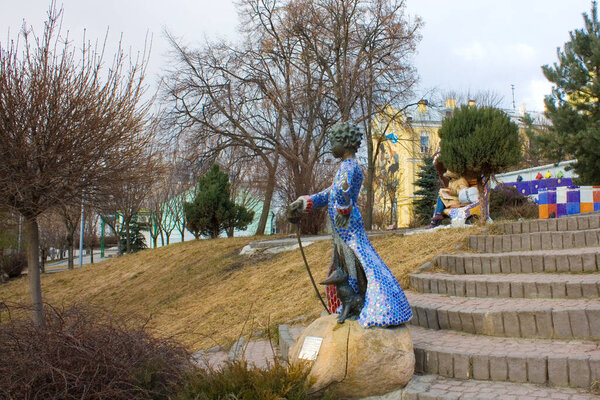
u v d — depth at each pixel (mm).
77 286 18422
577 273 5617
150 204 35188
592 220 7199
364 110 23000
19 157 7578
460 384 3855
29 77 7711
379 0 21984
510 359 3811
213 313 9320
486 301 5305
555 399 3348
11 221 12344
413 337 4762
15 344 3863
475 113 8297
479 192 8672
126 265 19344
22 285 20438
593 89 13719
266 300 8820
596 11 14445
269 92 21422
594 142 13117
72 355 3865
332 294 4746
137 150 8922
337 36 21875
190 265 15609
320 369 3902
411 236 9383
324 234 16703
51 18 7898
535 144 14789
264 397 3576
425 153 30734
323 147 23047
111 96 8305
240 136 21578
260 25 23062
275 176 21594
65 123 7816
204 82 21797
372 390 3875
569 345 4020
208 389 3818
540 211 13305
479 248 7496
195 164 21594
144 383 3959
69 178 8016
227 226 20734
